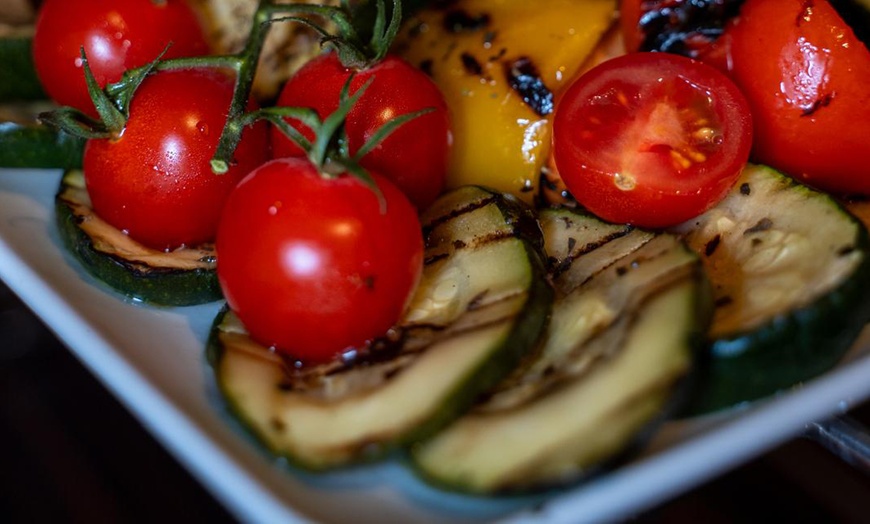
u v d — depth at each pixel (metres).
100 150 0.21
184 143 0.21
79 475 0.24
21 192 0.24
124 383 0.19
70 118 0.21
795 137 0.22
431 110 0.19
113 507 0.23
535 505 0.17
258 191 0.19
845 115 0.21
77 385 0.26
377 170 0.21
